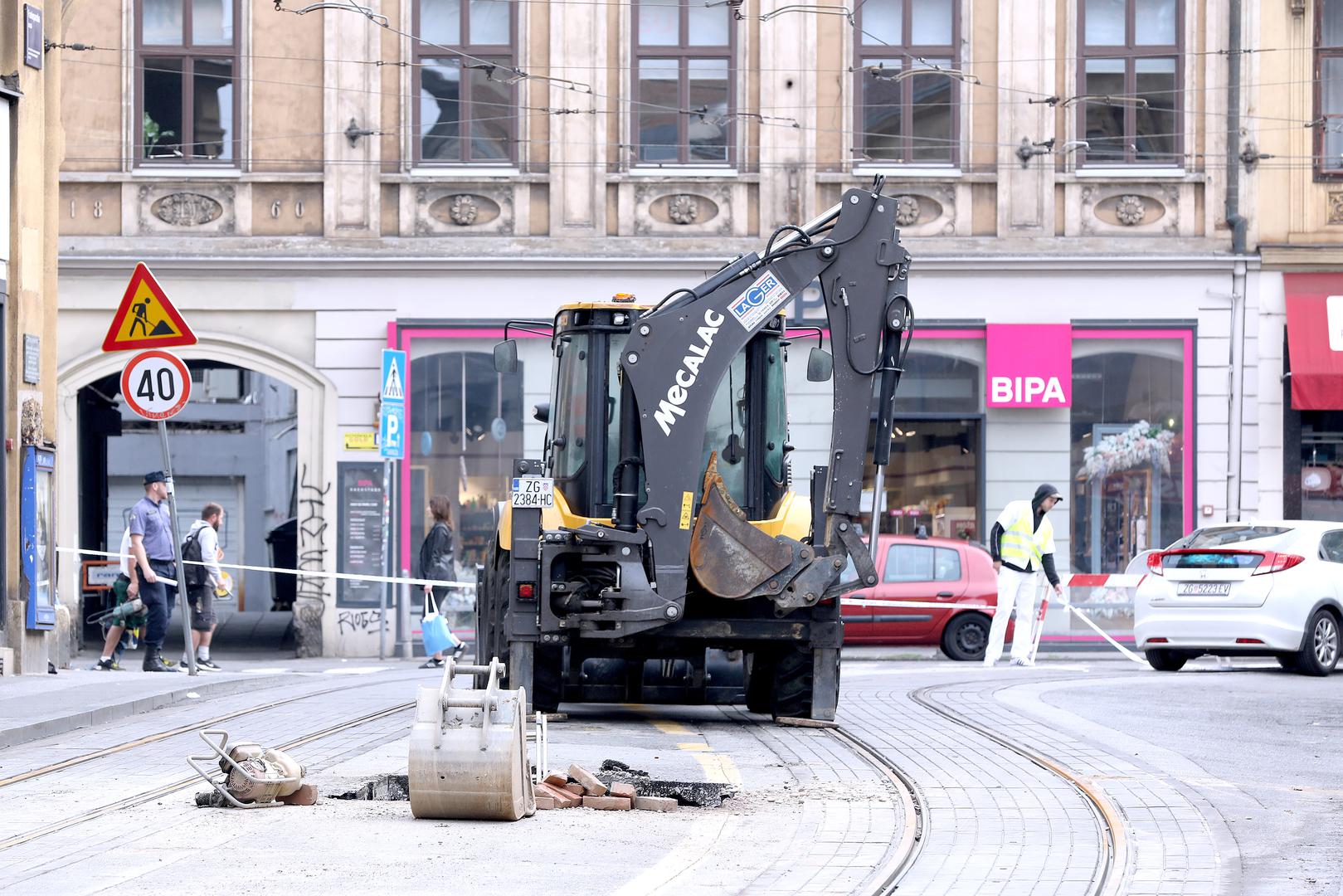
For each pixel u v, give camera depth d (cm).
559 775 1355
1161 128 3891
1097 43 3891
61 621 2838
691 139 3866
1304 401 3762
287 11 3828
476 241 3831
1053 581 3102
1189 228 3875
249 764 1308
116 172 3797
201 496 5991
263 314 3816
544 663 1945
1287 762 1627
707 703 1986
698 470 1848
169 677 2477
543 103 3850
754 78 3862
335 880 1016
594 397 1948
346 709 2061
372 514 3791
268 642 4366
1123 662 3244
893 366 1891
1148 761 1605
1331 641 2778
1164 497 3844
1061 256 3822
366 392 3806
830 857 1112
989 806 1327
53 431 2745
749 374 1953
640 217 3847
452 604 3759
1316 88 3881
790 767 1545
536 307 3819
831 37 3869
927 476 3838
